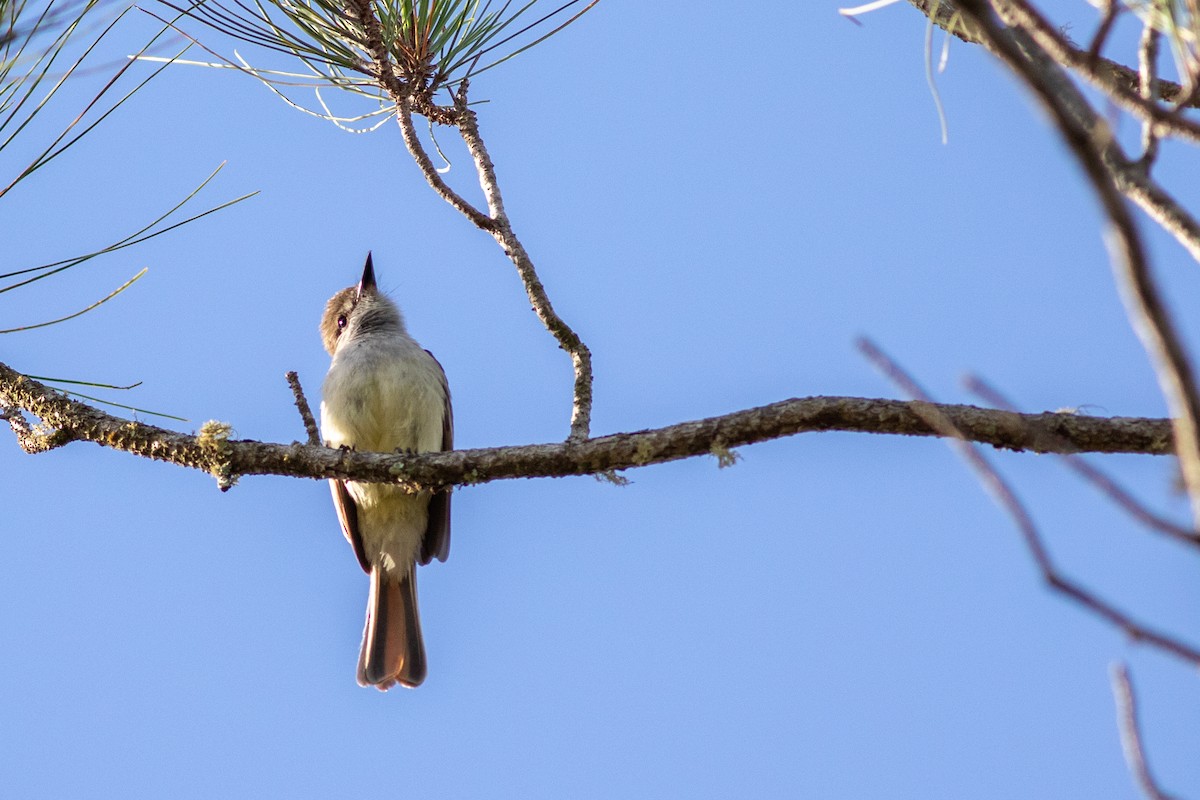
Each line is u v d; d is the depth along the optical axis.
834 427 8.05
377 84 10.54
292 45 10.35
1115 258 2.98
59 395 9.87
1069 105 4.07
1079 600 3.53
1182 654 3.46
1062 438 7.34
